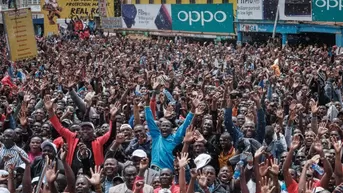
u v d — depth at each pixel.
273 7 39.25
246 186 9.04
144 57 30.30
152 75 19.22
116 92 16.67
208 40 45.25
